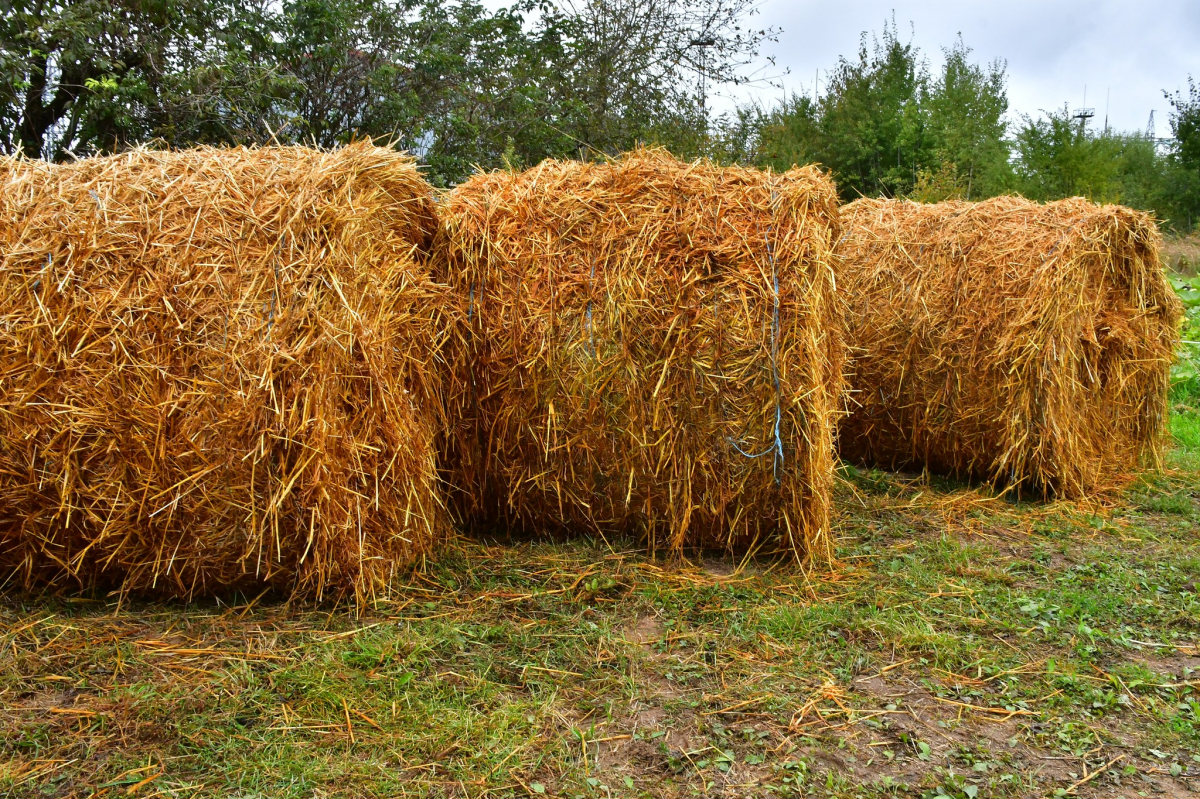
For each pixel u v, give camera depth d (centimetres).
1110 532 454
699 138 1389
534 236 380
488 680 279
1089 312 515
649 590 352
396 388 341
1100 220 495
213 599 330
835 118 2056
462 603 338
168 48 944
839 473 548
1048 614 341
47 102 955
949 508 491
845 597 354
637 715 262
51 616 309
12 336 296
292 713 254
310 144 1027
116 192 311
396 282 347
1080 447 518
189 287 300
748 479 374
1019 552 421
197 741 238
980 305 503
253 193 311
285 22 1039
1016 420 493
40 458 300
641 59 1413
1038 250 490
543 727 253
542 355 375
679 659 297
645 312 366
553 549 395
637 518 393
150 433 299
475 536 409
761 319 361
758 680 284
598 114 1349
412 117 1091
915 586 367
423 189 372
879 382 545
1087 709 273
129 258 302
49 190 312
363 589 327
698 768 235
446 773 229
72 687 265
